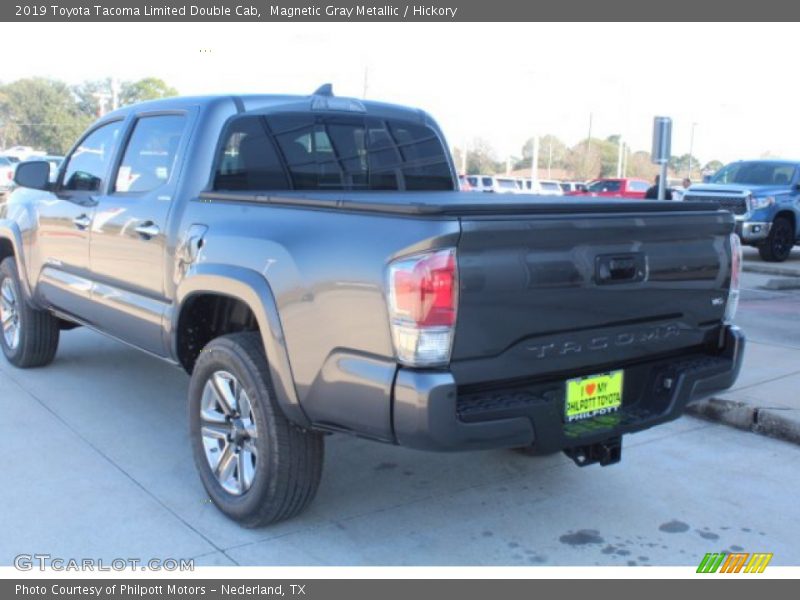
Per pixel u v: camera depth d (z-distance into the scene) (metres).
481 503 4.43
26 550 3.79
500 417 3.30
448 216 3.16
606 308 3.62
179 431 5.40
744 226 16.89
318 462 3.89
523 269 3.32
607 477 4.81
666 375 3.93
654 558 3.86
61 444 5.11
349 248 3.38
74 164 5.88
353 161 5.23
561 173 85.69
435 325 3.14
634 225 3.66
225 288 3.94
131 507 4.26
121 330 5.08
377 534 4.05
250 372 3.84
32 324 6.52
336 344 3.43
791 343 8.20
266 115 4.79
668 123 9.16
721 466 5.00
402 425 3.21
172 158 4.71
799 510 4.39
